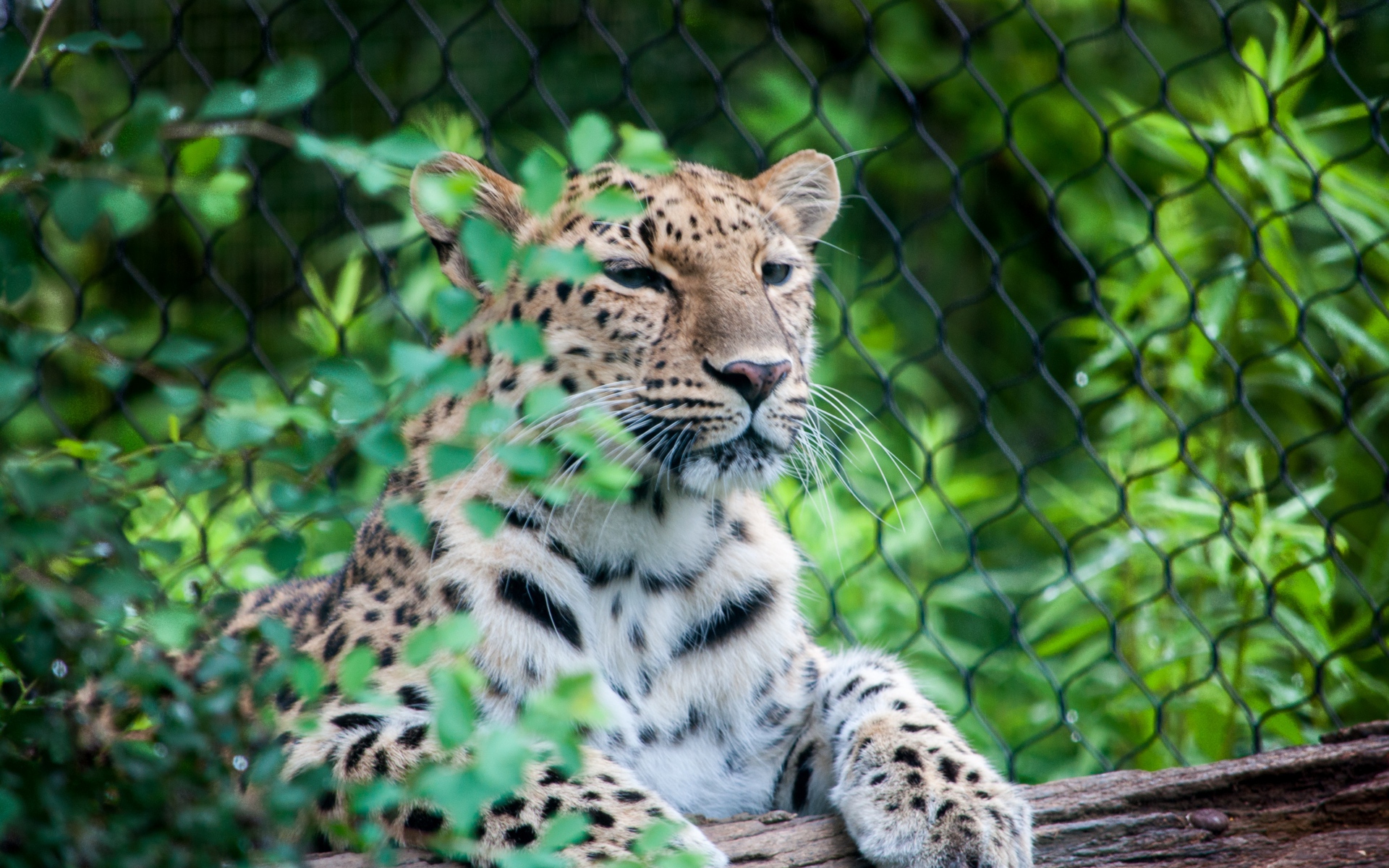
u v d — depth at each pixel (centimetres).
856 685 686
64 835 466
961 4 1712
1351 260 1227
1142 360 989
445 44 977
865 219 1605
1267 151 1024
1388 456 1259
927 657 1134
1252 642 1017
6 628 481
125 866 469
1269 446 1159
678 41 1573
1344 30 1266
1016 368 1609
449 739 409
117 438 1154
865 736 633
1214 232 1165
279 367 1388
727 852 604
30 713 488
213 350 470
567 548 651
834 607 940
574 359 662
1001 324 1648
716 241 678
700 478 652
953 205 952
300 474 566
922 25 1712
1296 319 998
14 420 1195
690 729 669
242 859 487
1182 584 1070
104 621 502
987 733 1011
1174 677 1023
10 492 456
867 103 1645
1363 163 1295
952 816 578
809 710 700
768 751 690
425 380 429
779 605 695
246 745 527
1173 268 941
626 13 1572
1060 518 1177
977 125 1652
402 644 629
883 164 1680
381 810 568
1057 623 1222
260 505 823
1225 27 912
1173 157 1320
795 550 734
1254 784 668
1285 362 945
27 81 1027
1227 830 655
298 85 401
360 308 1123
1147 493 1019
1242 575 1012
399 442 432
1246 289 1065
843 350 1362
